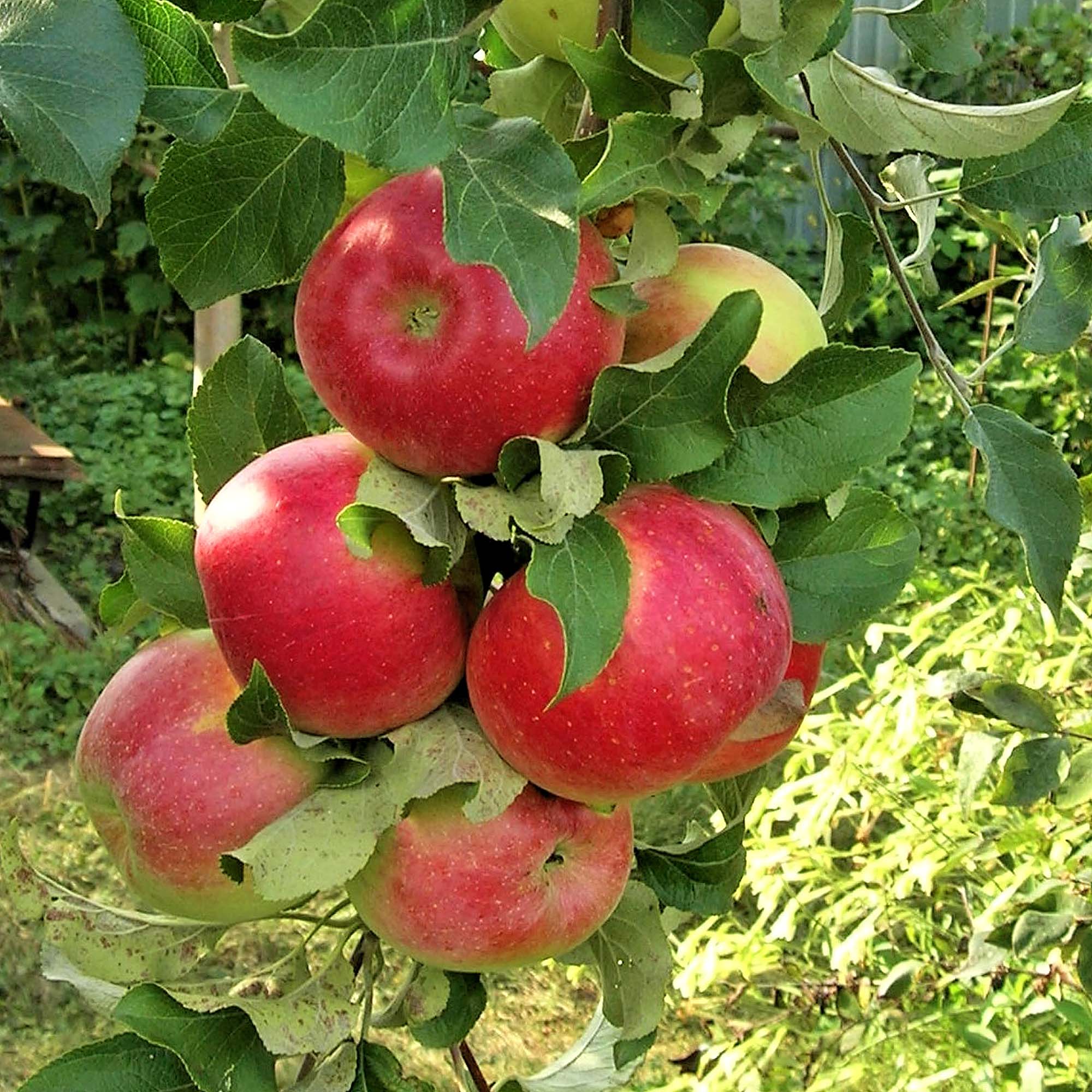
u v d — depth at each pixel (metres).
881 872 1.08
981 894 1.08
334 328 0.34
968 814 0.85
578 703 0.34
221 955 1.37
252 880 0.38
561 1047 1.39
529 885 0.38
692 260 0.39
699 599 0.34
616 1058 0.43
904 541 0.41
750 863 1.12
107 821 0.40
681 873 0.44
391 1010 0.42
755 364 0.38
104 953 0.40
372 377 0.34
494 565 0.38
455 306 0.33
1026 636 1.13
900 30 0.41
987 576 1.87
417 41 0.28
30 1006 1.39
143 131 3.02
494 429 0.34
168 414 2.95
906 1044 1.07
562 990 1.47
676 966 1.14
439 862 0.38
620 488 0.34
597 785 0.35
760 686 0.36
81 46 0.25
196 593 0.41
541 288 0.29
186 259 0.36
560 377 0.34
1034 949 0.68
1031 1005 0.88
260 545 0.35
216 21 0.32
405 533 0.35
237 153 0.35
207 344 1.28
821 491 0.36
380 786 0.37
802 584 0.41
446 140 0.28
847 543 0.41
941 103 0.38
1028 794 0.62
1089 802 0.86
